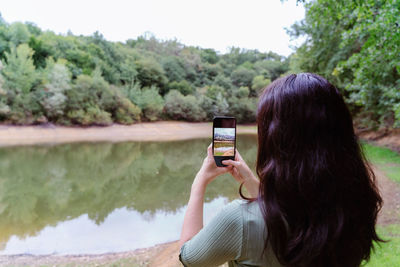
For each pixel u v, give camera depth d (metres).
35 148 17.50
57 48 35.94
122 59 47.78
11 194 7.70
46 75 27.50
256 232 0.56
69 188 8.44
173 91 41.66
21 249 4.41
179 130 33.97
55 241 4.73
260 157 0.67
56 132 25.75
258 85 47.03
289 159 0.58
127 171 11.23
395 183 6.37
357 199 0.59
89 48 41.03
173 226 5.42
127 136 28.00
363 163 0.64
